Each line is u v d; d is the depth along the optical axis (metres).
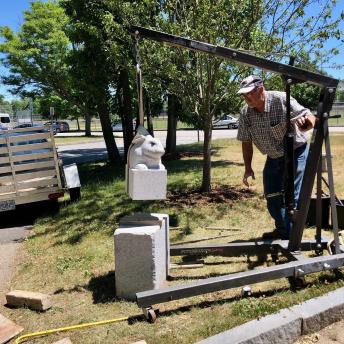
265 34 7.14
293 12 6.80
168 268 4.28
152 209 7.25
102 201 8.27
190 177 10.32
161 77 7.68
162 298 3.34
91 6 11.16
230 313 3.42
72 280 4.41
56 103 37.19
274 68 3.74
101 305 3.80
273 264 4.48
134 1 7.99
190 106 7.81
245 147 4.81
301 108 4.21
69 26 21.52
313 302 3.33
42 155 7.49
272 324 3.05
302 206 4.02
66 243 5.77
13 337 3.39
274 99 4.29
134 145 3.88
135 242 3.76
